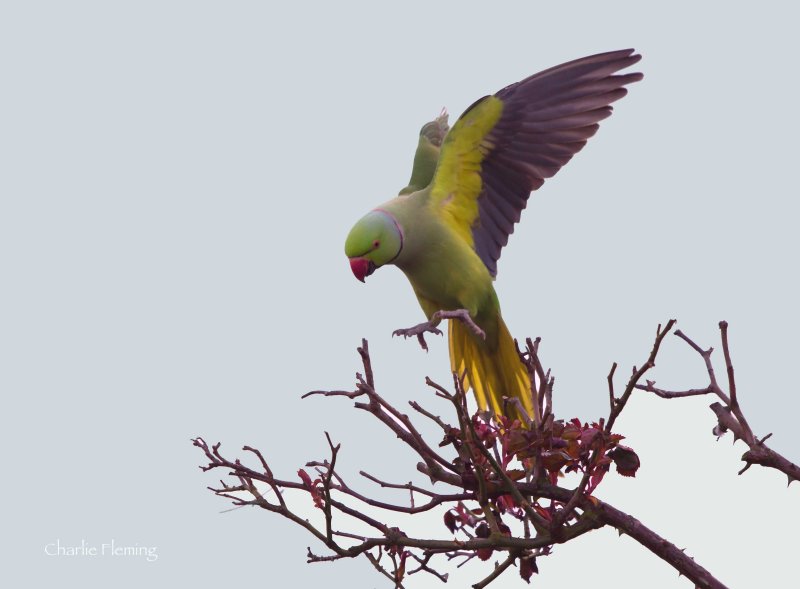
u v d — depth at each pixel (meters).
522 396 12.22
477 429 8.60
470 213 12.23
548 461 8.58
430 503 8.95
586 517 8.59
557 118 12.02
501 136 12.07
